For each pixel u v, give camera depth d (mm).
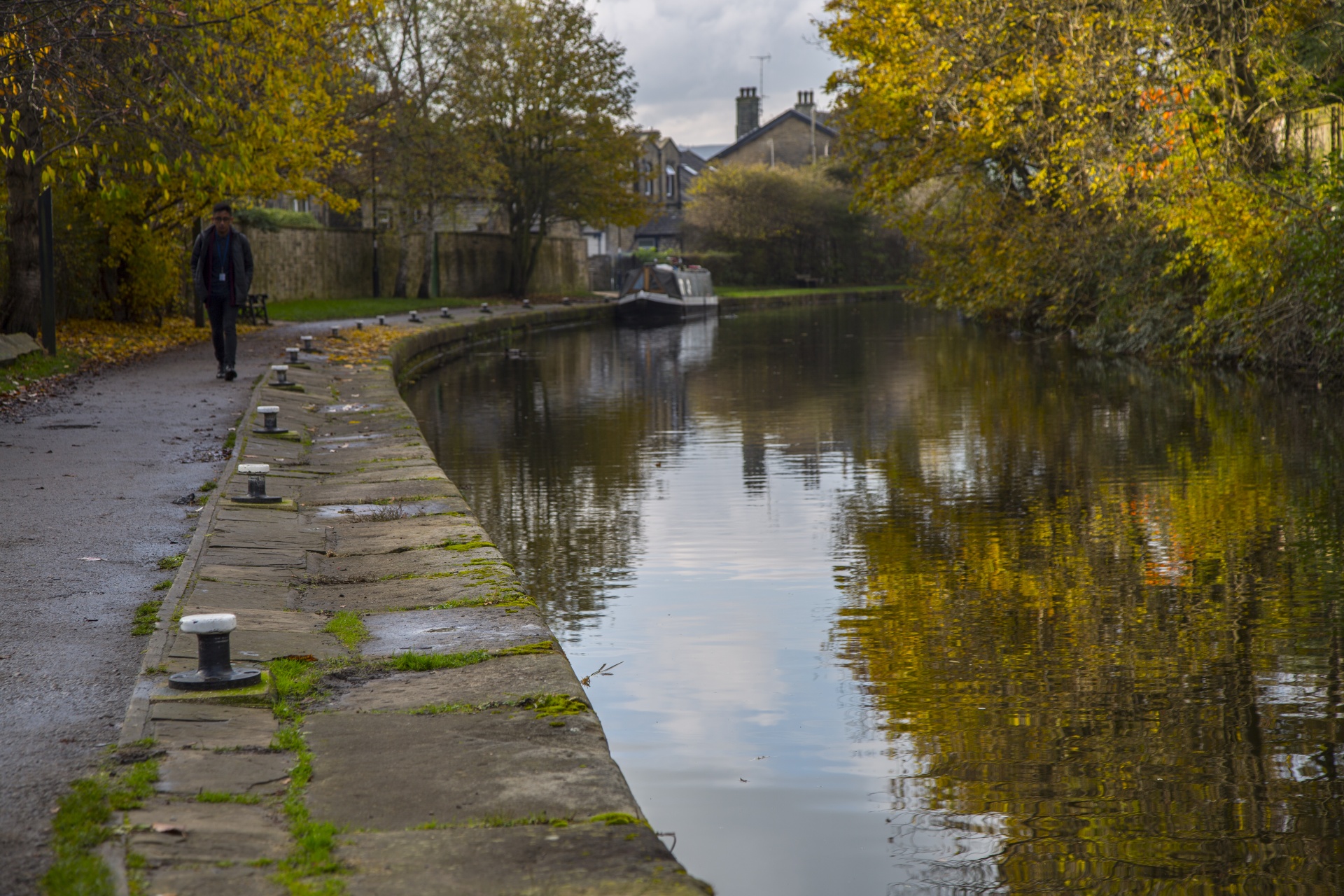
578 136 45344
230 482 7297
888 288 68750
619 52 44969
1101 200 20141
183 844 2539
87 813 2668
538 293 53250
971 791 3865
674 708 4715
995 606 6215
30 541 5805
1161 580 6641
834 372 20594
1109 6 18531
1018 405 15094
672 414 14977
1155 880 3258
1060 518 8359
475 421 14547
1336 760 4074
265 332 22922
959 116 21172
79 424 10109
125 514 6461
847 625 5895
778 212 67188
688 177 89875
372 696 3619
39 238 16719
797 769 4055
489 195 45031
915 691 4883
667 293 41906
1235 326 17453
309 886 2375
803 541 7828
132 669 3857
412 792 2889
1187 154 16234
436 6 37250
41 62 10984
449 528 6195
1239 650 5379
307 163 22969
